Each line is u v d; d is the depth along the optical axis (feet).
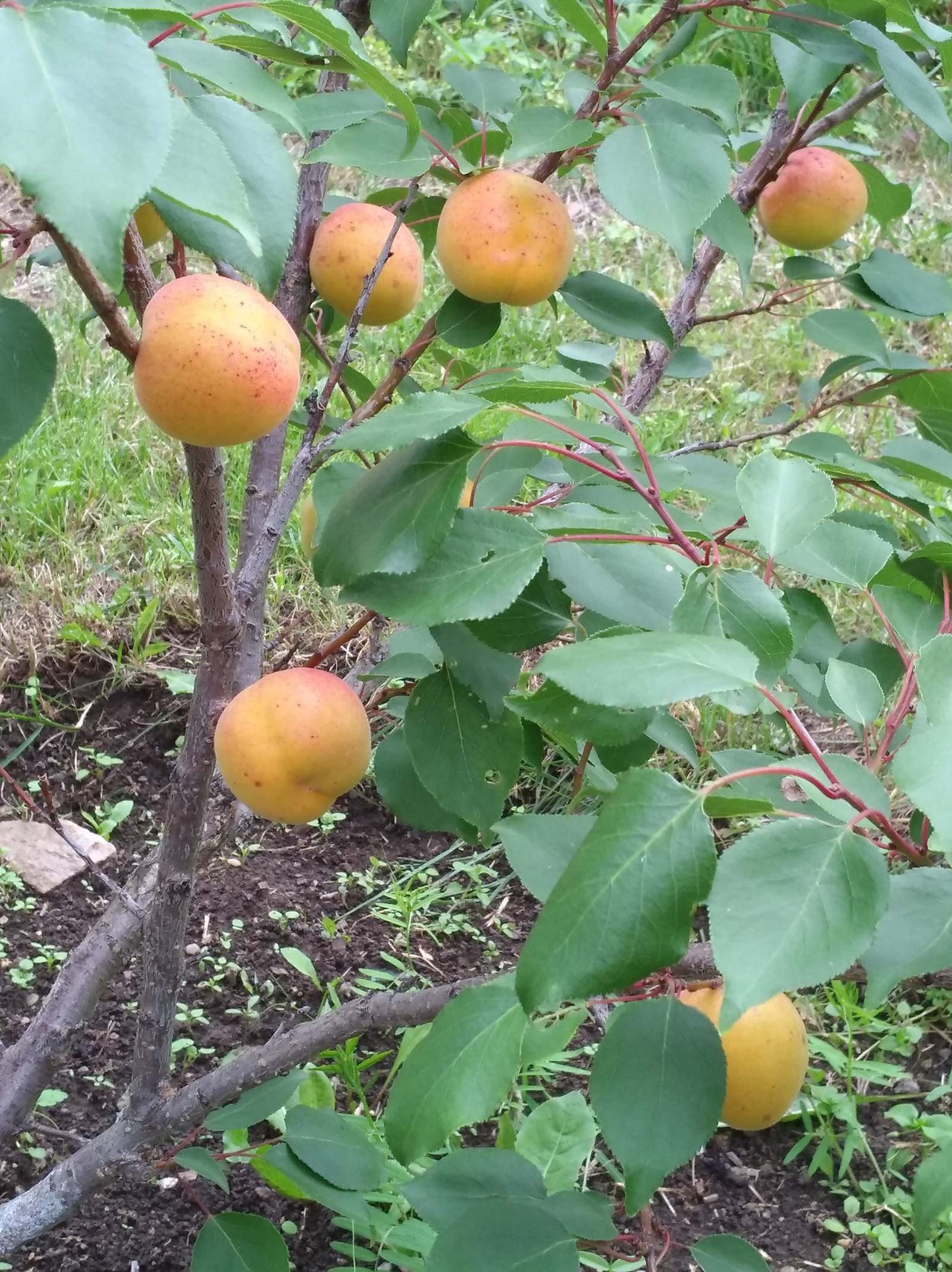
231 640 1.58
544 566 1.60
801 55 2.09
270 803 1.54
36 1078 1.93
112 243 0.96
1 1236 1.89
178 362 1.27
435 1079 1.46
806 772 1.25
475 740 1.66
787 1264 2.29
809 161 2.35
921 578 1.88
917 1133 2.54
